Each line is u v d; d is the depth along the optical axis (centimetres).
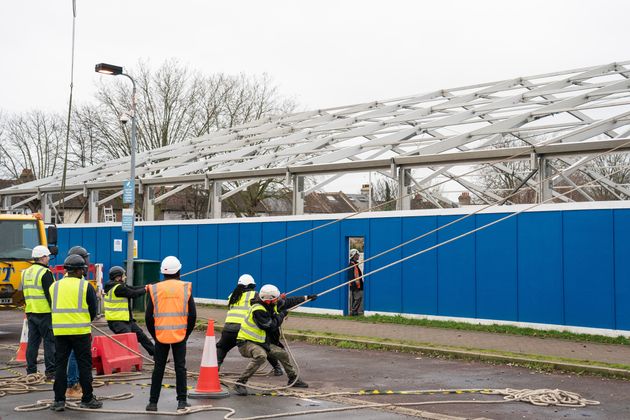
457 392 1102
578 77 2461
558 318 1739
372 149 2425
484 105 2394
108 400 1033
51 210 3803
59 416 927
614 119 1958
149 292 950
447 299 1938
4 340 1745
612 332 1655
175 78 4375
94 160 4447
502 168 2325
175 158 3028
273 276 2341
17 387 1112
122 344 1245
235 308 1257
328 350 1577
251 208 3975
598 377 1255
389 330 1800
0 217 1822
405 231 2030
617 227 1661
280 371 1266
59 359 964
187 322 959
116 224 2878
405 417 930
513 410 979
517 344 1560
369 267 2106
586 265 1702
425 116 2591
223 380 1151
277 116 3297
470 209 1903
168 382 1193
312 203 5062
